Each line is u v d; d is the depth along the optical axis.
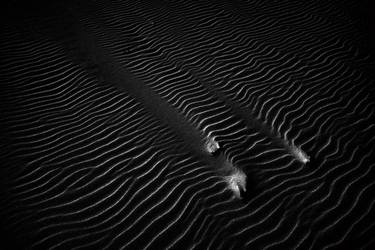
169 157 4.13
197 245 3.18
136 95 5.21
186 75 5.75
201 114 4.87
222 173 3.93
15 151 4.11
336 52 6.27
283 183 3.83
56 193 3.65
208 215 3.45
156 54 6.30
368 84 5.39
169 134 4.48
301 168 4.02
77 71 5.64
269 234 3.29
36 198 3.57
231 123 4.71
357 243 3.17
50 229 3.27
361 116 4.76
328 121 4.71
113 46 6.42
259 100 5.16
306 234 3.28
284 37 6.82
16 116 4.66
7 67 5.56
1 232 3.20
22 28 6.62
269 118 4.81
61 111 4.84
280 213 3.49
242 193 3.66
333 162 4.07
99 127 4.59
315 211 3.50
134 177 3.87
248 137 4.48
